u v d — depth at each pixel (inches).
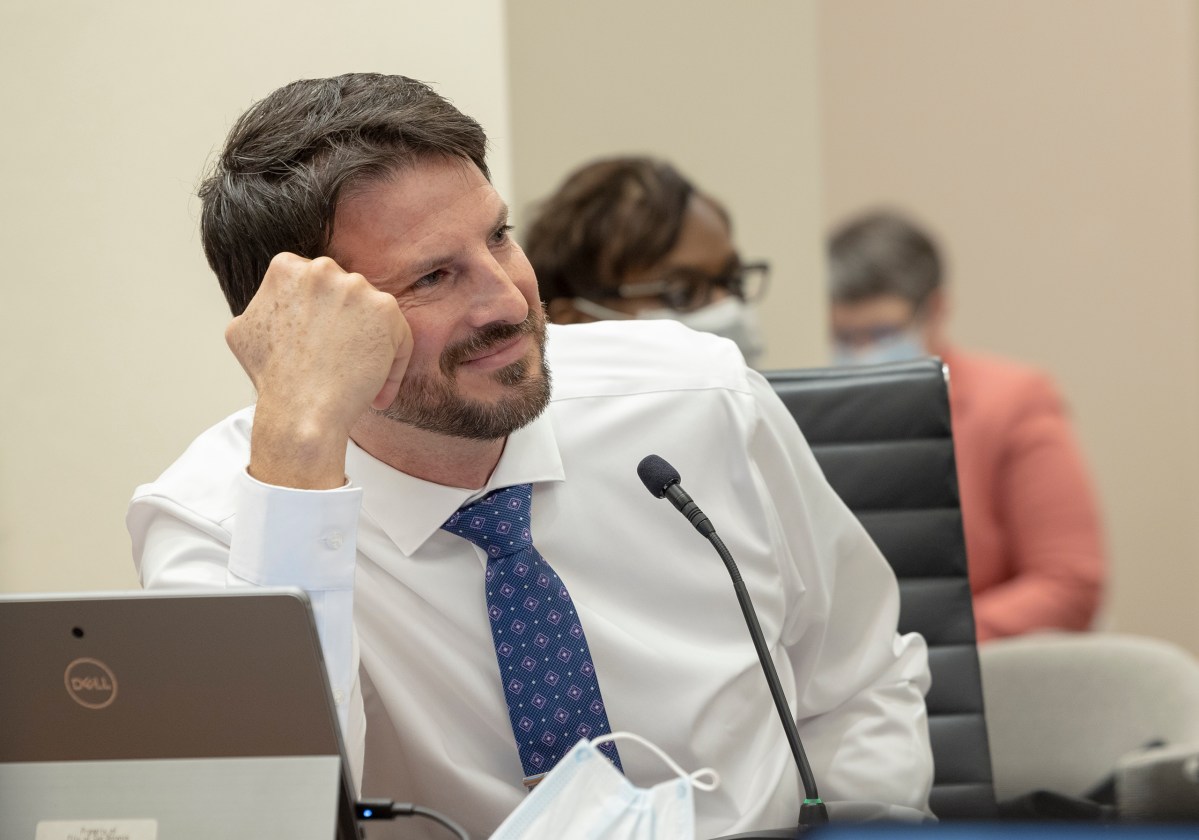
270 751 105.5
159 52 228.7
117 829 106.0
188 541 149.7
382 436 152.5
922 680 181.9
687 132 320.8
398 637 154.7
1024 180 533.3
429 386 139.7
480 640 154.2
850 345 442.9
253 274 146.6
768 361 340.8
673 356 174.1
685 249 279.9
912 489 199.0
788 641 176.4
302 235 140.1
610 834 105.8
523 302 140.3
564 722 145.9
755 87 328.5
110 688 105.7
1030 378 379.6
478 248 139.2
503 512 153.4
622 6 305.0
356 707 133.6
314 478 125.2
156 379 231.0
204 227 151.2
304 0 227.8
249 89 227.9
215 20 227.8
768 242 337.7
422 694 154.9
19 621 105.7
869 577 180.4
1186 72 524.1
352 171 137.5
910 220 535.5
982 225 536.1
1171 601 541.3
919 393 200.2
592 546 162.6
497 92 231.0
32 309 233.0
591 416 167.2
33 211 231.9
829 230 537.6
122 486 232.2
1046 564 366.6
